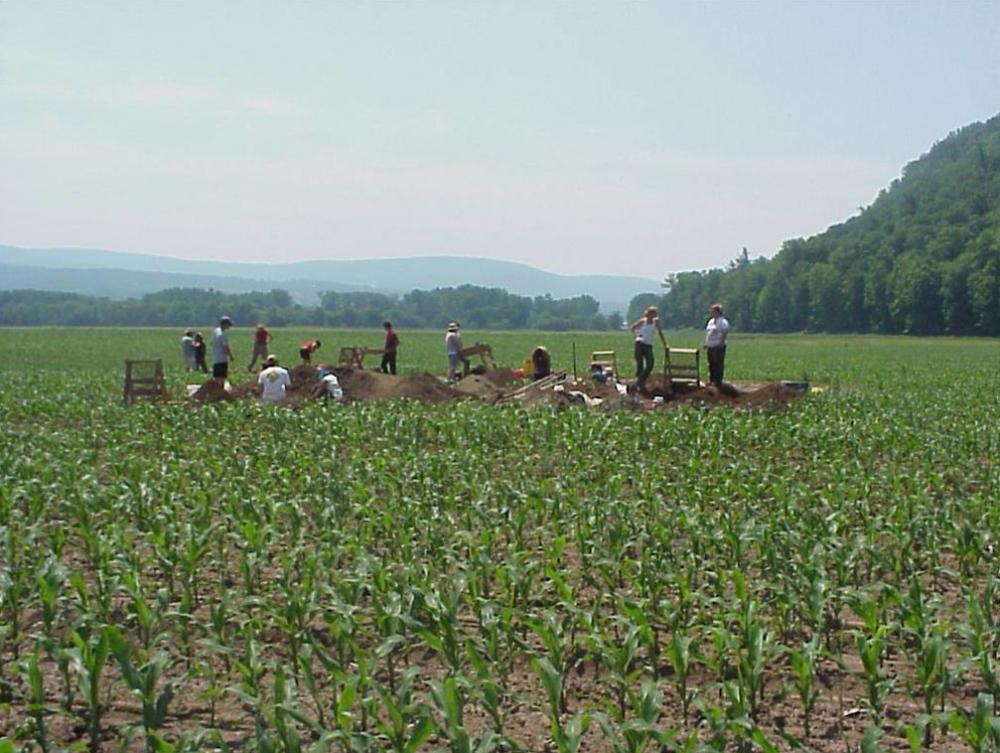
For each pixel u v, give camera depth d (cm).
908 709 858
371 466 1631
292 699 761
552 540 1278
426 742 788
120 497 1342
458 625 978
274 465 1725
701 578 1113
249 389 2980
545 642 845
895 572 1133
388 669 912
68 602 1029
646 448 2028
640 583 1055
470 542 1123
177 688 852
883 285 13375
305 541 1250
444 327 19425
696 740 697
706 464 1772
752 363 5956
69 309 19925
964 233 13638
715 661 885
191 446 1998
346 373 3052
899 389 3681
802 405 2686
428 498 1417
